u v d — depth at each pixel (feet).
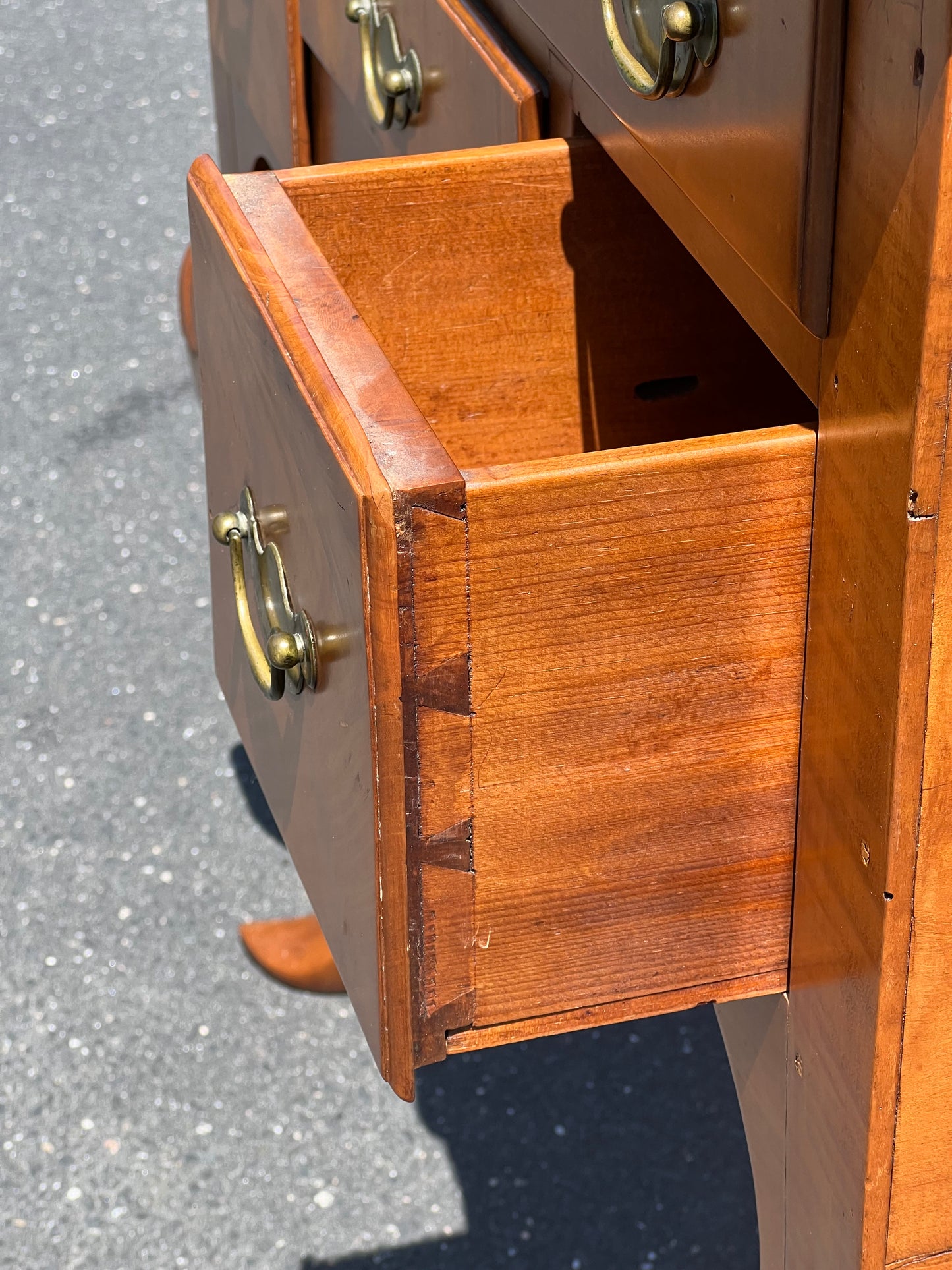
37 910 4.91
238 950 4.78
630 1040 4.59
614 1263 3.98
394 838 1.94
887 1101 2.01
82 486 6.67
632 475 1.82
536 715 1.94
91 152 8.99
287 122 3.93
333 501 1.88
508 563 1.83
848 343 1.75
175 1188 4.13
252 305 2.15
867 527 1.77
